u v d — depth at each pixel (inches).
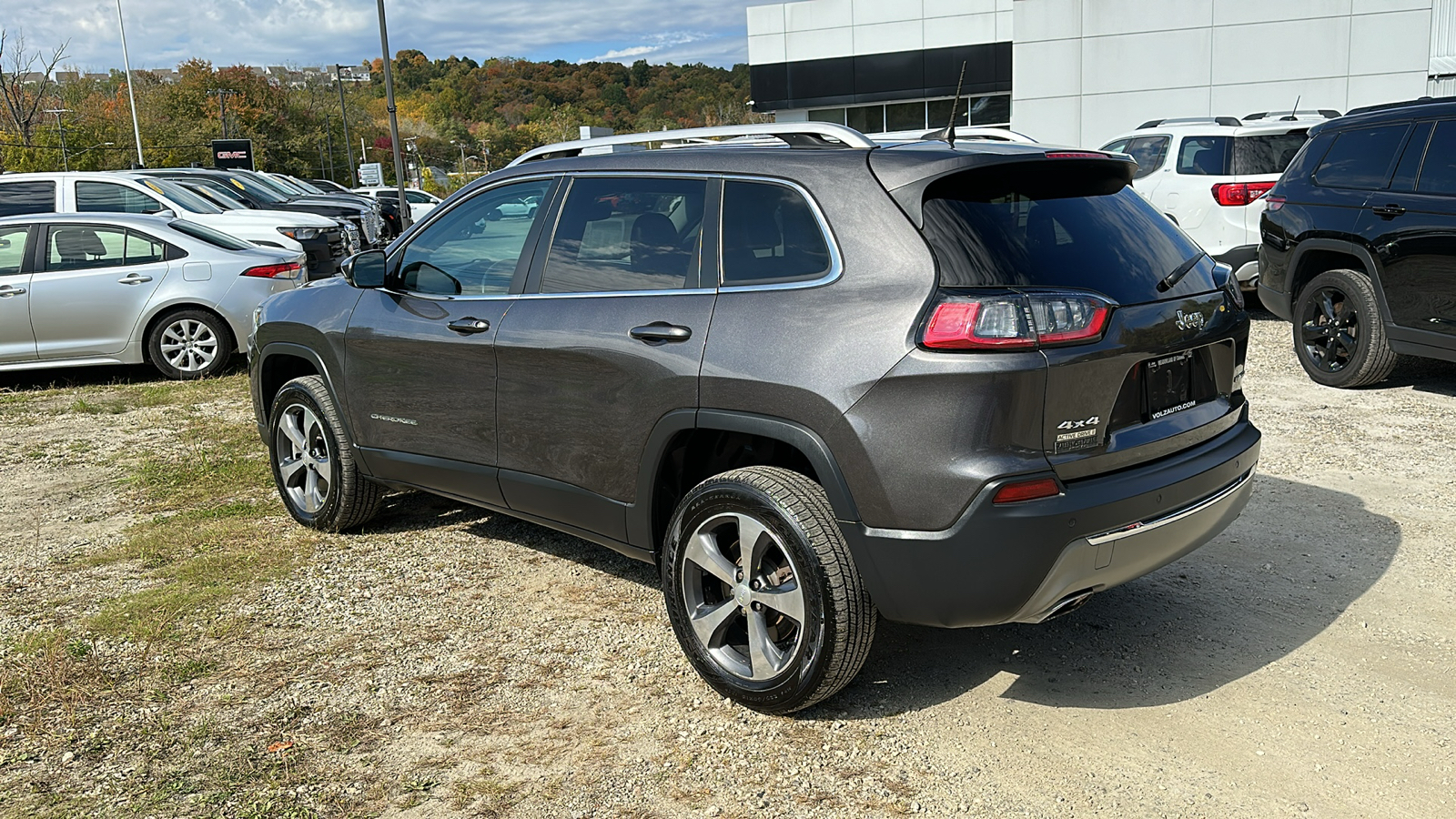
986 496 111.2
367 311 181.0
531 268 155.1
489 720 133.3
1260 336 376.2
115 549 198.5
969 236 116.6
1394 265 270.4
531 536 200.2
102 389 370.0
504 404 156.6
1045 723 128.9
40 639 157.0
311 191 849.5
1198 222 398.3
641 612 164.4
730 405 126.9
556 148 161.3
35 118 2175.2
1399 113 278.5
